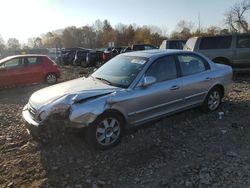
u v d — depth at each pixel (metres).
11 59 13.75
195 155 5.26
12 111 8.85
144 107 5.93
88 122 5.23
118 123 5.62
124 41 87.50
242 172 4.58
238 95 9.34
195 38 14.78
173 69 6.53
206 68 7.24
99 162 5.11
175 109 6.55
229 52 13.94
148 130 6.34
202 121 6.86
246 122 6.76
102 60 28.23
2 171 4.95
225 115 7.26
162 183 4.43
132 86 5.81
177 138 5.98
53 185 4.48
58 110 5.21
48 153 5.43
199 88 6.93
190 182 4.38
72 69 24.53
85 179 4.62
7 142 6.10
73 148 5.56
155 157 5.23
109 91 5.61
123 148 5.58
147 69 6.06
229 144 5.66
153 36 81.62
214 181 4.38
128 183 4.49
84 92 5.50
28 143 5.90
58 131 5.25
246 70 13.91
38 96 5.81
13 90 13.49
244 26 57.59
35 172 4.88
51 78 14.69
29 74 14.00
